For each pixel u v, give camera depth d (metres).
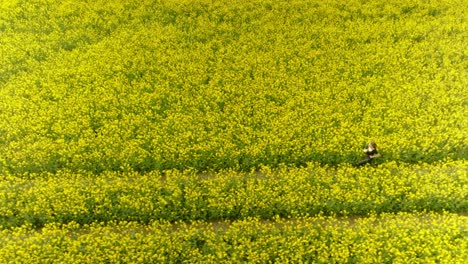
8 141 16.05
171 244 12.35
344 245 12.23
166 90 18.33
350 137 15.81
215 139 15.83
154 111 17.31
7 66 19.80
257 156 15.32
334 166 15.38
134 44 21.36
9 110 17.38
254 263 11.89
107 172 14.88
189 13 23.91
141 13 23.66
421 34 21.67
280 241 12.33
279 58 20.27
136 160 15.16
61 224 13.33
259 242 12.34
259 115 16.89
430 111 16.95
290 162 15.36
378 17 23.31
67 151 15.38
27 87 18.69
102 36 22.12
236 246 12.28
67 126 16.48
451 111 17.03
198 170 15.23
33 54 20.69
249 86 18.47
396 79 18.67
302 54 20.42
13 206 13.53
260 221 13.54
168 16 23.48
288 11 24.02
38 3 24.84
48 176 14.74
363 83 18.80
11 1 24.84
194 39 21.81
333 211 13.57
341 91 18.20
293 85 18.48
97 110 17.34
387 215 13.35
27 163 15.01
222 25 22.52
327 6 24.06
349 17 23.38
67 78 19.31
